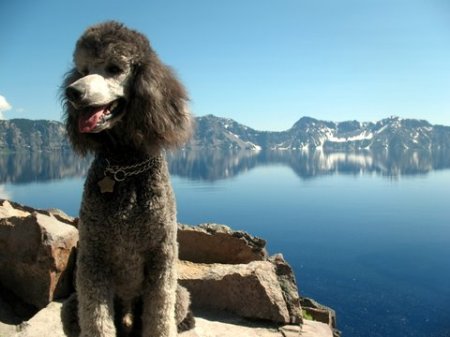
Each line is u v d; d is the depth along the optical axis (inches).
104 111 42.3
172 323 45.9
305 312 103.0
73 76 47.8
